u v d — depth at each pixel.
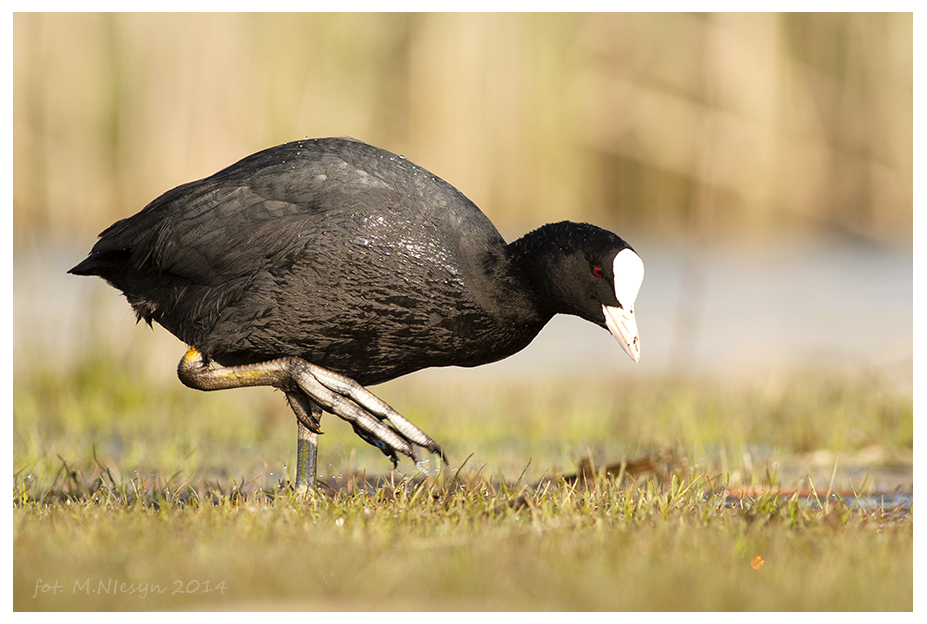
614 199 24.59
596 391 14.11
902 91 23.83
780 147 23.42
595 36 23.38
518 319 7.83
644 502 7.12
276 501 7.02
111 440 11.23
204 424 12.07
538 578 5.34
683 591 5.16
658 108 23.25
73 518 6.54
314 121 22.20
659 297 19.95
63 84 21.67
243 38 21.70
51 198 21.73
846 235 23.67
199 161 21.47
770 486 7.64
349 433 11.50
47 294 18.22
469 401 13.35
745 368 15.17
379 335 7.65
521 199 23.42
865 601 5.18
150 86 21.58
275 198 7.50
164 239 7.56
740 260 22.97
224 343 7.53
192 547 5.83
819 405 12.37
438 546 5.85
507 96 23.19
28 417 12.18
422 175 7.96
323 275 7.42
